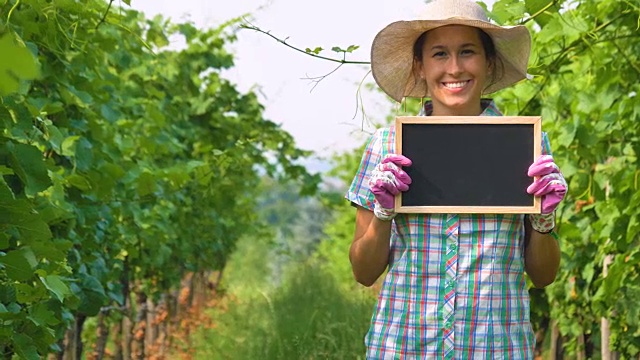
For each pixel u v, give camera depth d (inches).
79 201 224.2
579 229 283.7
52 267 181.8
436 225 143.5
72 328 286.2
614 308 256.1
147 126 328.2
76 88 222.8
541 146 144.2
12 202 150.4
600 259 283.0
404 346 144.1
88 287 217.3
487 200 142.4
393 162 141.7
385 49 157.0
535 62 222.1
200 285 626.8
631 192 235.5
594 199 276.4
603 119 244.4
